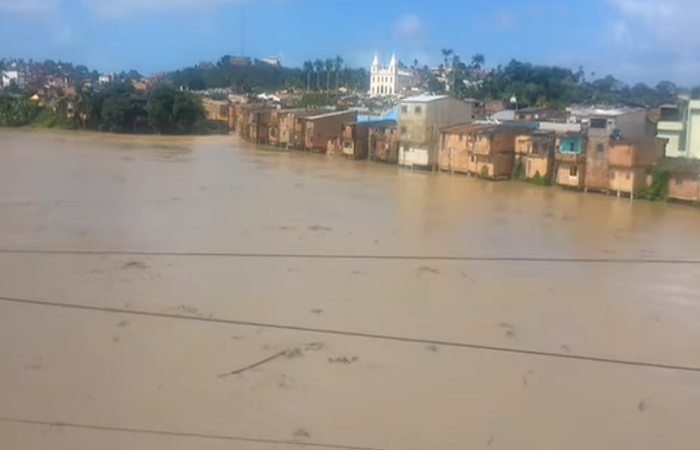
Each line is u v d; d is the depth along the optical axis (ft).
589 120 171.12
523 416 47.73
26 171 167.84
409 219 117.50
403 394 50.34
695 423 47.57
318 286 76.38
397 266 85.81
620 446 44.42
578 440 44.91
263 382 51.55
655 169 146.72
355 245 96.37
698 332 65.26
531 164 170.19
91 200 128.26
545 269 86.99
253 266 84.07
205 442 42.88
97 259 85.25
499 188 161.48
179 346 57.98
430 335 62.34
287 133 254.88
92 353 56.03
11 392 48.88
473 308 70.33
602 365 56.80
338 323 64.69
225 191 144.46
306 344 59.21
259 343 59.16
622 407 49.57
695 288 80.02
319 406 48.11
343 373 53.52
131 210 119.24
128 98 313.53
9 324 62.08
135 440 42.88
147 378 51.65
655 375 55.11
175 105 310.45
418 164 197.57
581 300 74.38
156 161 201.26
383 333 62.54
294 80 564.30
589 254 95.45
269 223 110.52
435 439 44.34
